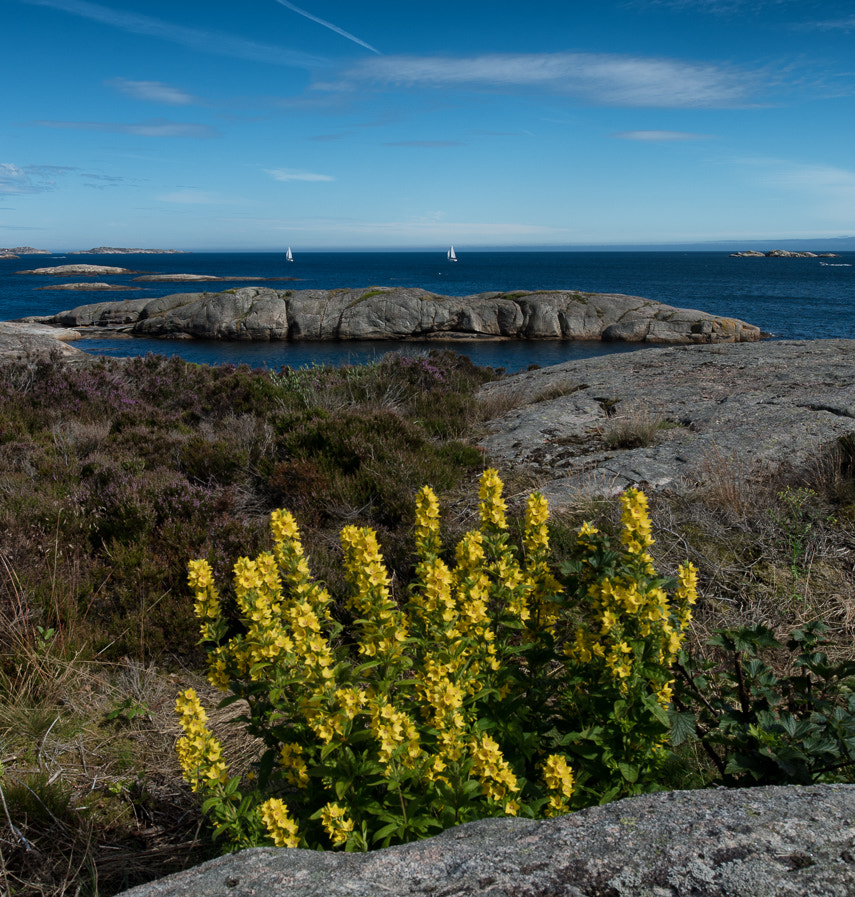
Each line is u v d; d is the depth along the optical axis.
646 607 2.39
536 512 2.92
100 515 5.55
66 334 35.09
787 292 67.50
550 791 2.22
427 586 2.31
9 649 4.04
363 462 6.58
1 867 2.53
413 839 1.95
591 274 113.81
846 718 2.26
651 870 1.28
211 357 28.72
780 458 5.95
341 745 2.11
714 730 2.63
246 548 5.01
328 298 37.50
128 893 1.42
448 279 97.50
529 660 2.63
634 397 9.13
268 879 1.40
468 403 9.94
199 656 4.29
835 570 4.37
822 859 1.27
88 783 3.17
